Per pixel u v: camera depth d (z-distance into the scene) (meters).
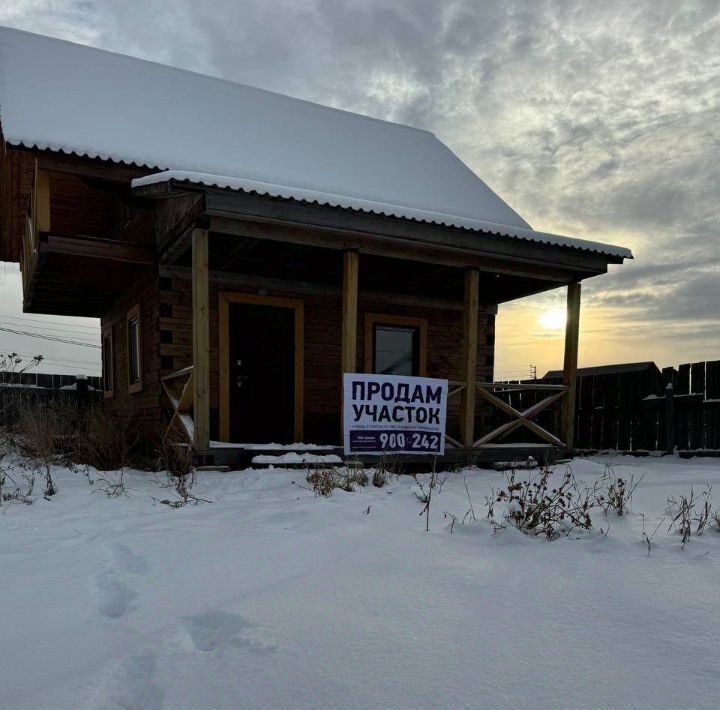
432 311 9.52
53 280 8.43
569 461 7.20
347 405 5.89
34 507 3.67
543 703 1.26
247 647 1.55
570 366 7.62
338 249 6.15
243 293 7.89
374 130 11.31
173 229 6.15
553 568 2.27
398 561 2.37
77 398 11.95
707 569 2.24
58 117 6.93
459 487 4.71
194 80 9.91
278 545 2.58
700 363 7.98
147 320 7.86
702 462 7.23
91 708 1.25
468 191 10.04
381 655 1.50
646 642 1.58
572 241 7.03
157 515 3.40
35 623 1.77
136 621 1.78
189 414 6.64
